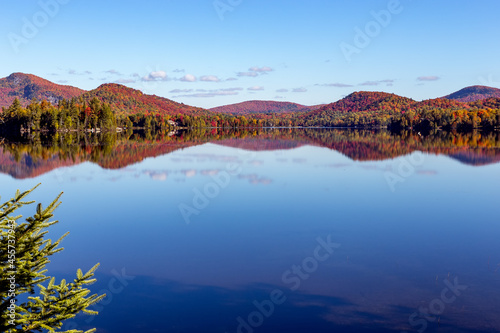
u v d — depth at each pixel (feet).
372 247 56.34
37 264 20.36
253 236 61.77
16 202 19.42
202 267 49.24
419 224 68.23
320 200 87.15
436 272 47.11
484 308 38.01
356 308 38.58
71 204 84.99
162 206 82.33
